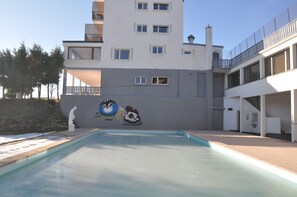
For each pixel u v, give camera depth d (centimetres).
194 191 658
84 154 1166
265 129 1867
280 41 1675
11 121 2336
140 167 917
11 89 2675
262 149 1162
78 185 694
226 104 2566
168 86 2648
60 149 1233
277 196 623
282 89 1641
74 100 2559
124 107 2567
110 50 2664
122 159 1059
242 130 2233
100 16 3102
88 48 2744
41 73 2633
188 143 1614
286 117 2097
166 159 1070
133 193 637
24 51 2644
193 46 2700
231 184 719
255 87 1997
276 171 788
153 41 2691
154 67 2661
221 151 1264
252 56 2059
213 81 2681
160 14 2725
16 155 896
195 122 2586
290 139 1623
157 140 1766
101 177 776
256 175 816
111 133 2245
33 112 2544
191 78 2669
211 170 880
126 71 2645
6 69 2600
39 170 850
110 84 2628
